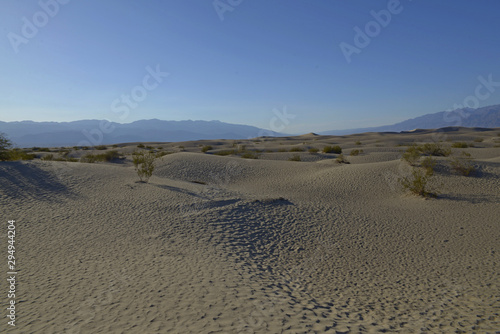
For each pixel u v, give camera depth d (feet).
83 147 187.32
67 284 20.45
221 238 32.17
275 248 31.42
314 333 14.61
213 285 20.34
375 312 18.80
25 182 48.75
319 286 23.13
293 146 174.60
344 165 75.46
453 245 31.65
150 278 21.42
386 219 40.96
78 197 44.83
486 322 17.34
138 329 14.73
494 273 24.73
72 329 14.85
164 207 41.86
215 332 14.35
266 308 17.31
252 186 65.57
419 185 50.98
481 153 89.81
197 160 84.94
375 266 27.45
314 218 41.09
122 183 54.19
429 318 18.02
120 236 31.35
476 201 45.78
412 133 329.72
